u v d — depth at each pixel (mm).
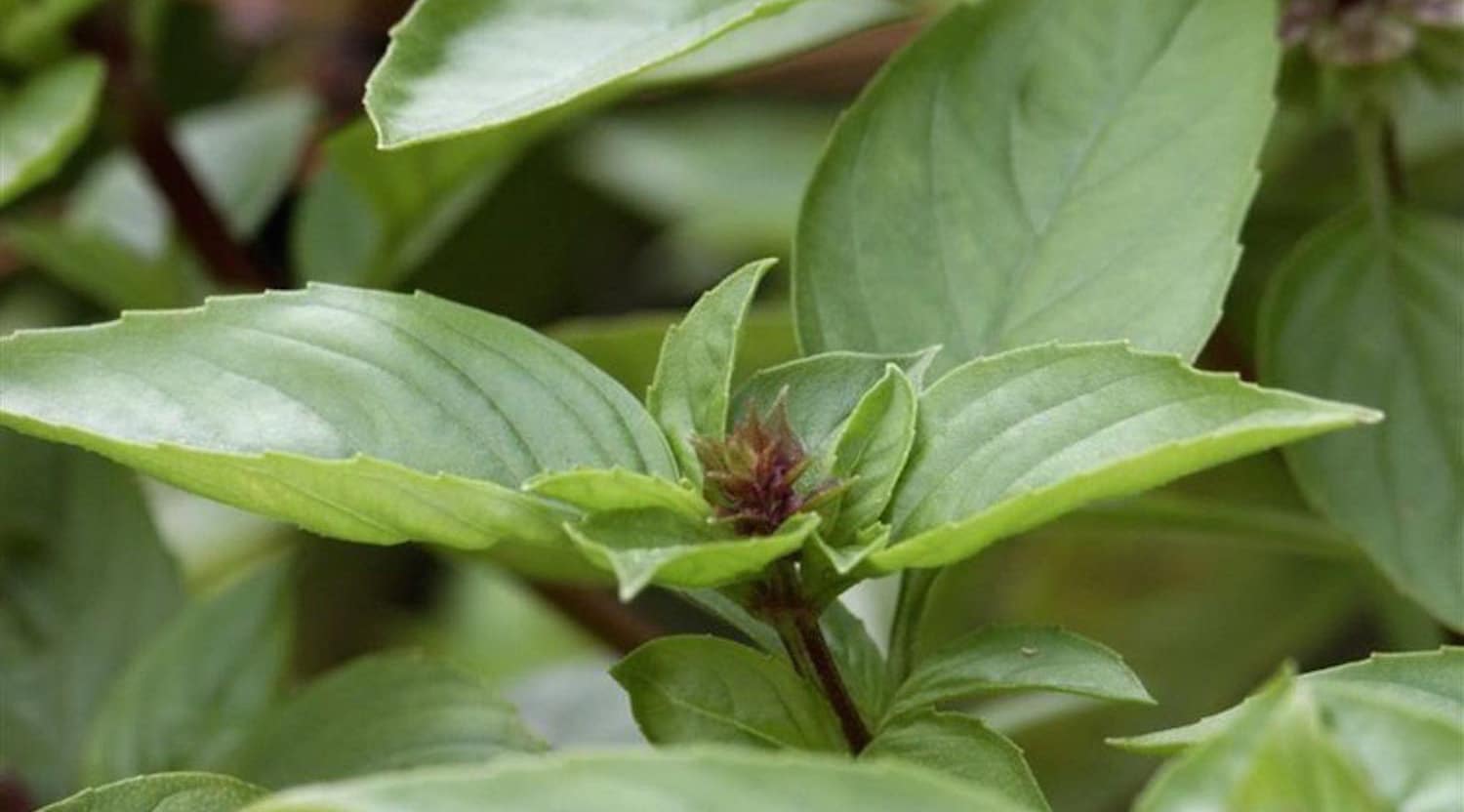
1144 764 582
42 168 528
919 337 482
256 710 524
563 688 579
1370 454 514
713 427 452
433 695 508
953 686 451
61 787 532
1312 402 429
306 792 398
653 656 451
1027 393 445
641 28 469
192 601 543
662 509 443
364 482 441
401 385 454
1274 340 524
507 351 456
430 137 456
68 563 544
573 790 398
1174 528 531
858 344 483
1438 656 442
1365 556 527
